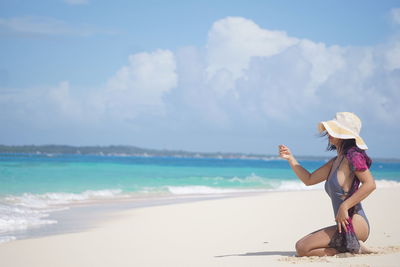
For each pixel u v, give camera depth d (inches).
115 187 980.6
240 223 378.0
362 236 188.7
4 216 474.0
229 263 197.9
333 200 190.4
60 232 385.1
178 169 2140.7
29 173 1215.6
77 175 1248.2
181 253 245.0
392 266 161.9
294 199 620.7
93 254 258.5
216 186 1136.2
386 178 1680.6
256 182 1254.3
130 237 323.6
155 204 668.7
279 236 297.1
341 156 188.4
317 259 183.0
